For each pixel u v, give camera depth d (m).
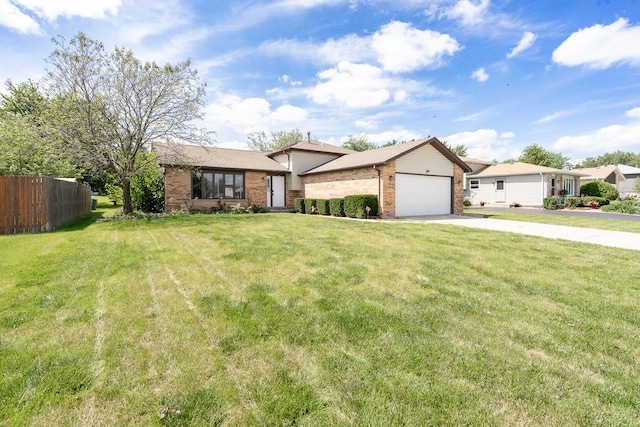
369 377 2.19
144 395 1.98
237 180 17.31
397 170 14.12
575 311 3.36
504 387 2.10
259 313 3.20
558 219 13.39
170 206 15.23
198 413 1.85
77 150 11.52
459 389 2.07
